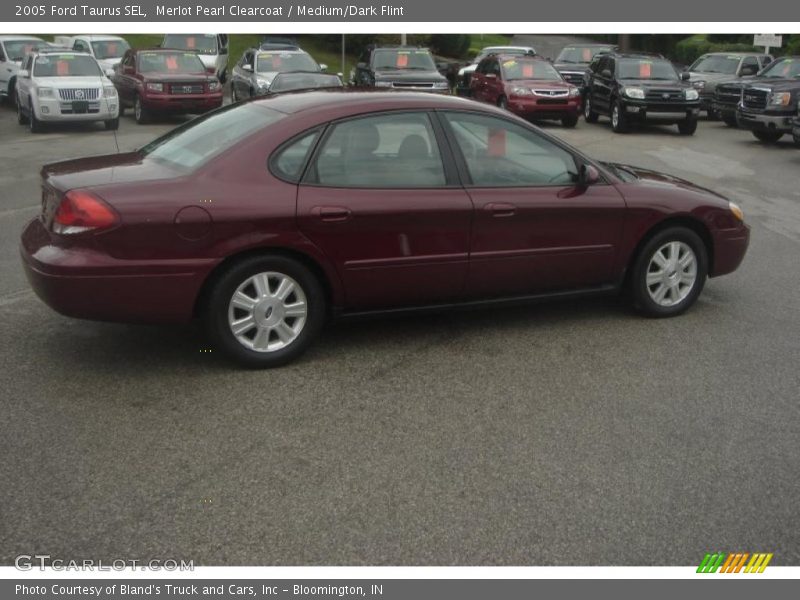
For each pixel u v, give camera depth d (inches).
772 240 356.2
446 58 1910.7
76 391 186.4
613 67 839.7
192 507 141.7
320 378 197.0
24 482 147.7
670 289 243.3
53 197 187.6
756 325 241.3
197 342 217.9
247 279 193.6
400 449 163.5
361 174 202.2
